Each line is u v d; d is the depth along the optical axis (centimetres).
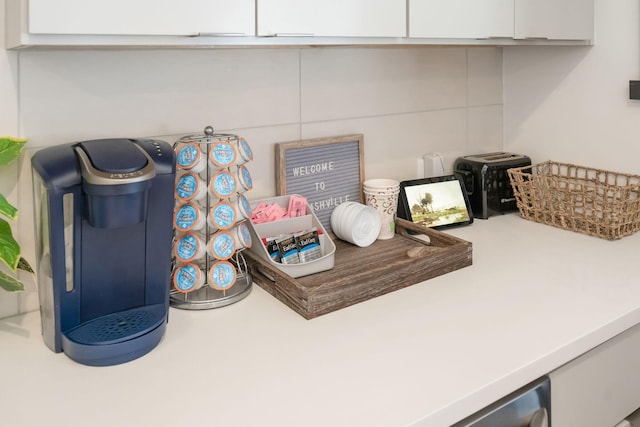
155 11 93
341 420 76
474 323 105
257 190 146
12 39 99
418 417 77
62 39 88
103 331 96
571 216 163
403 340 99
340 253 144
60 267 93
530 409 95
